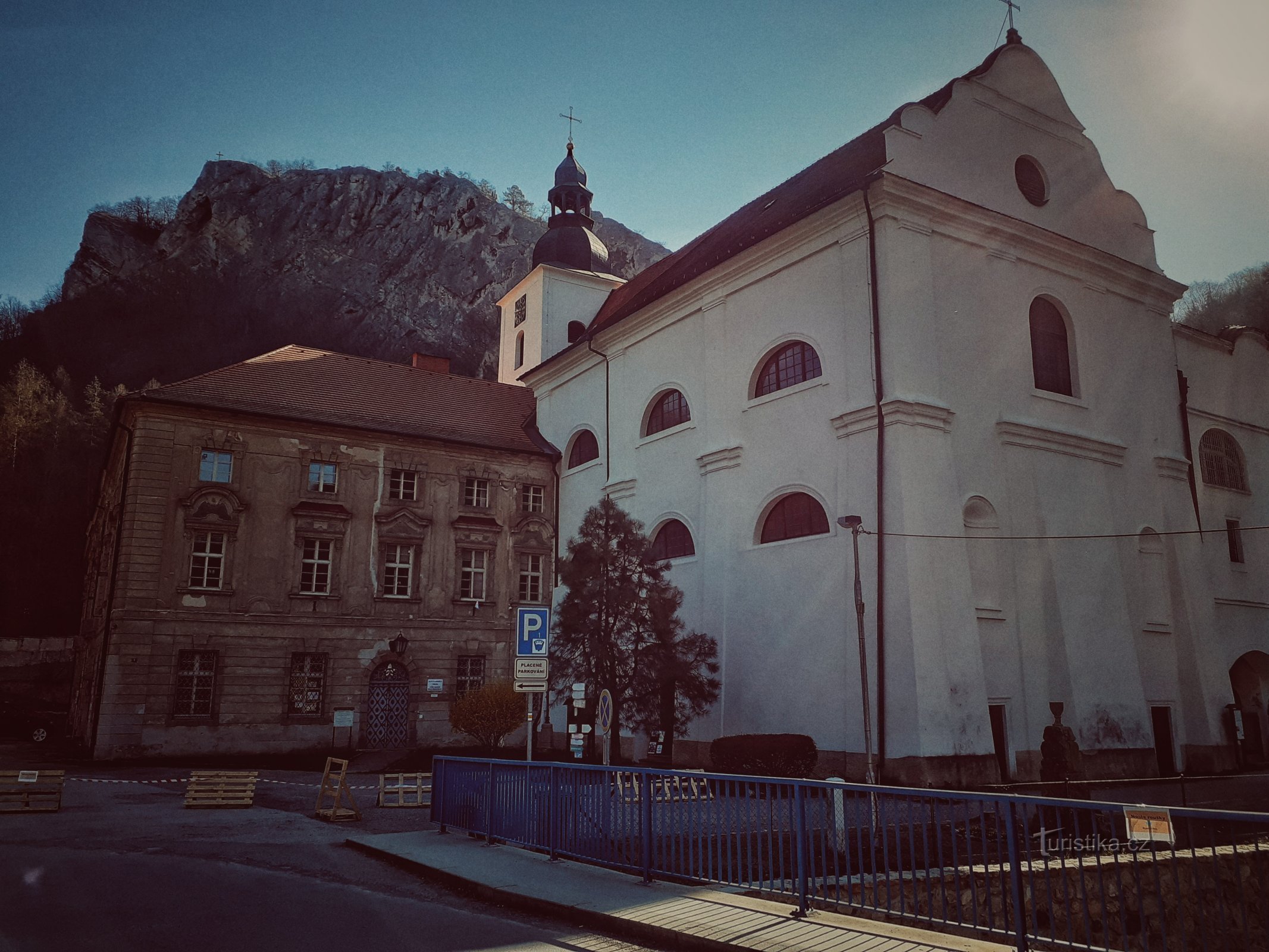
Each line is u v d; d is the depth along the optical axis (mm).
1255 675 31484
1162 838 5422
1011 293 25516
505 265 145875
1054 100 28516
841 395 23250
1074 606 24125
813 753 20797
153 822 13898
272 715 28984
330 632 30375
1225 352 33969
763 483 25328
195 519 28906
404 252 147625
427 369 39469
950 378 23281
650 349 31266
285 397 31969
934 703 19844
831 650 22094
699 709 22750
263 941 6707
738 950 6305
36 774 15141
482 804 12023
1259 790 20438
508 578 34188
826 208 23938
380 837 12266
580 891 8391
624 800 9414
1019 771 21812
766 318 26141
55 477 73688
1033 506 24250
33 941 6543
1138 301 29375
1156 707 25688
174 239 149625
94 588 39594
